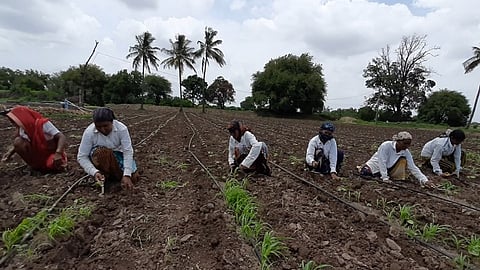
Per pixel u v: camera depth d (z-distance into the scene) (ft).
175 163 25.57
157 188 18.58
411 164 22.35
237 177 21.48
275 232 13.61
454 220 16.17
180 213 15.24
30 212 14.40
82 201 15.76
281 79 187.52
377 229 14.74
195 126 67.46
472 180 25.20
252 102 200.03
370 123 167.84
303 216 15.60
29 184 17.92
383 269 11.50
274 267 11.28
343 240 13.48
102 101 207.72
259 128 79.41
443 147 25.09
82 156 17.13
